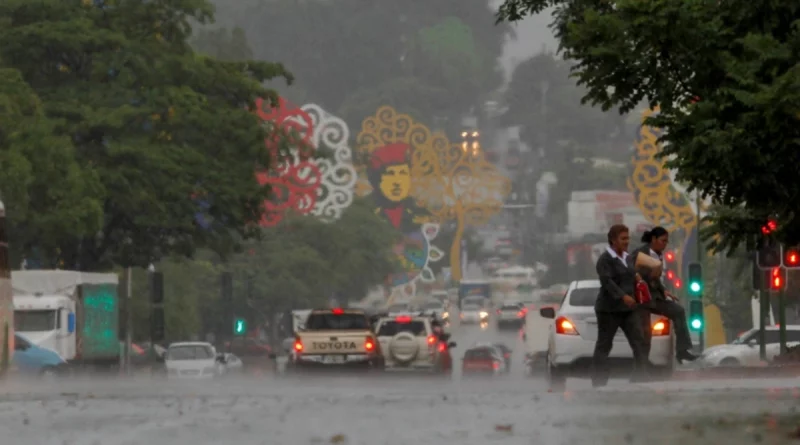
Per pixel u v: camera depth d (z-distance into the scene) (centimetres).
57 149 9338
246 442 2062
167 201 10444
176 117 10506
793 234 4403
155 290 8612
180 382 5584
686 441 1995
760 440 2002
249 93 11088
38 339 7988
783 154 3828
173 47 10912
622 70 4234
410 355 7531
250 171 10856
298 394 3444
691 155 3931
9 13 10494
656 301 3878
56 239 9700
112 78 10619
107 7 10750
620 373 4606
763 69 3884
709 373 4991
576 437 2072
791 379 4003
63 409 2823
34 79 10512
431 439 2086
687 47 4106
